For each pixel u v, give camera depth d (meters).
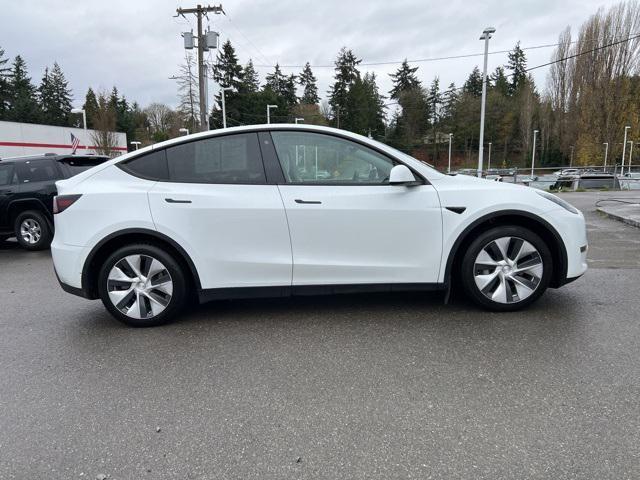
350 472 2.15
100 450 2.35
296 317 4.15
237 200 3.84
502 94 86.00
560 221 3.95
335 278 3.95
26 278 6.19
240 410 2.68
